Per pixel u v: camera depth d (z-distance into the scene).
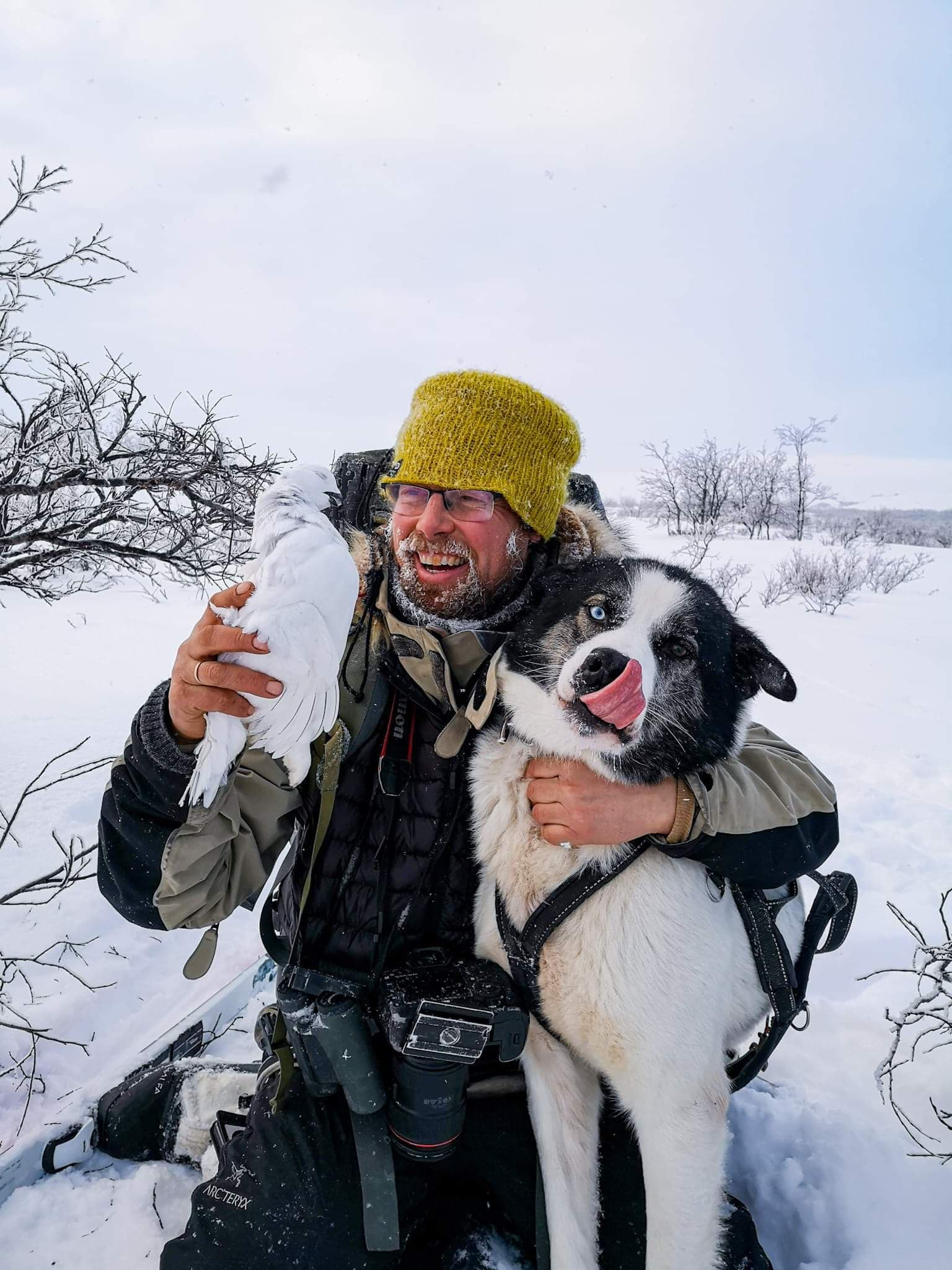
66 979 2.78
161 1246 1.84
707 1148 1.70
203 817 1.45
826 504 41.31
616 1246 1.81
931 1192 1.95
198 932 3.19
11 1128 2.21
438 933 1.85
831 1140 2.12
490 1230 1.79
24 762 4.31
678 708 1.82
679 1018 1.71
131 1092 2.09
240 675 1.27
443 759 1.81
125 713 5.30
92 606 9.00
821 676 7.77
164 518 3.48
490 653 1.96
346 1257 1.59
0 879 3.24
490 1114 1.89
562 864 1.77
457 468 1.88
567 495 2.34
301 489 1.43
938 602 13.14
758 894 1.88
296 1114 1.72
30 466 3.41
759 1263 1.78
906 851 4.06
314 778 1.70
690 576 2.04
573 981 1.76
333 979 1.66
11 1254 1.82
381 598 1.90
